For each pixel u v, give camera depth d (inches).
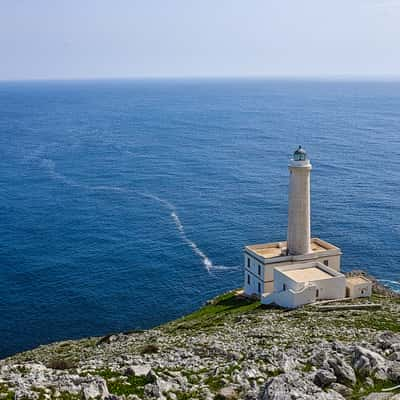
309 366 1080.2
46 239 4719.5
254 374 1033.5
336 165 7795.3
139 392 970.1
